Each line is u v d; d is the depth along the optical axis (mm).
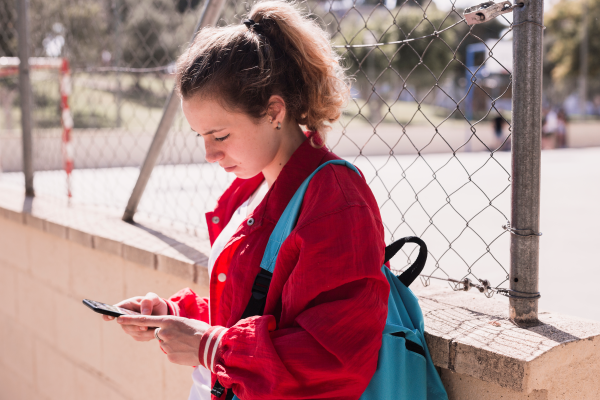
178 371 1952
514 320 1182
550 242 4754
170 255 1830
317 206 944
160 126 2133
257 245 1055
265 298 1021
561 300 3086
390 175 9523
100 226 2334
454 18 11297
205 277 1685
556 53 26531
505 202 6645
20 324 3010
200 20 1770
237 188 1339
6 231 3051
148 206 4445
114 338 2275
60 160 4848
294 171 1060
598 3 22844
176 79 1056
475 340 1084
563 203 7094
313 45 1055
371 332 930
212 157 1043
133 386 2189
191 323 1063
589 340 1089
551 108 24781
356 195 951
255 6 1073
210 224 1374
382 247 973
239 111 991
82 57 3215
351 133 16047
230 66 978
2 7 3691
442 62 19359
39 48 3273
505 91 1156
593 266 3877
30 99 3191
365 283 927
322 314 902
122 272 2176
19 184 3857
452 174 9727
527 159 1129
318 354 898
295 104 1048
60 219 2518
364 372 923
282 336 925
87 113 7531
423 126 18375
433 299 1390
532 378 987
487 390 1111
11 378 3178
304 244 919
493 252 3980
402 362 1044
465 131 18172
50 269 2674
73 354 2564
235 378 948
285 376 893
